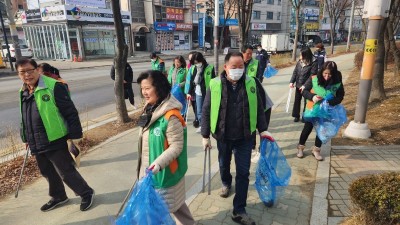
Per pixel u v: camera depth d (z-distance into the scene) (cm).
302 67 639
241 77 300
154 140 240
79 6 2770
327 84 424
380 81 755
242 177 305
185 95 668
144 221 215
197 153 506
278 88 1129
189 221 280
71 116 315
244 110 296
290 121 681
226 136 305
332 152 478
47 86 306
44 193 388
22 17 3022
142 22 3791
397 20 1510
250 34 5022
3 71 1964
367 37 493
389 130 554
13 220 330
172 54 3631
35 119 307
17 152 513
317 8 5788
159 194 240
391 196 253
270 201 333
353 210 291
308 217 319
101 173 440
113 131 639
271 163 324
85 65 2423
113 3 600
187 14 4256
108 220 328
